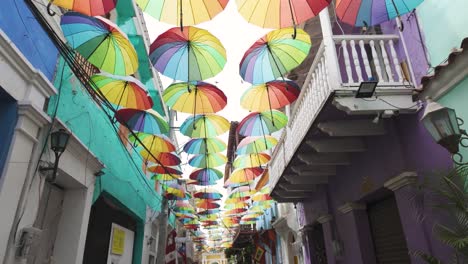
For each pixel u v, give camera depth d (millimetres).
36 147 4328
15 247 3879
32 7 3205
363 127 5301
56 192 5770
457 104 3770
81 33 3889
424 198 4348
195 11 3018
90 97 6445
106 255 7969
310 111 5848
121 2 8461
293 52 4152
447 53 4105
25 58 3910
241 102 5129
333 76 4656
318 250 9102
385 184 5121
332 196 7770
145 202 11430
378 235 6125
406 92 4633
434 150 4258
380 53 5082
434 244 4145
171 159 8227
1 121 3891
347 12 3576
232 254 34438
